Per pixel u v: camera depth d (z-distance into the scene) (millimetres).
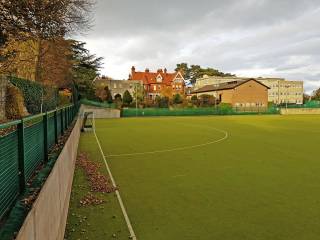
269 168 13719
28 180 5516
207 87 100438
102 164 15016
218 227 7316
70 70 40938
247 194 9852
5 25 12352
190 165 14586
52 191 5164
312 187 10594
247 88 83062
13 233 3422
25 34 13453
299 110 74312
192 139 25281
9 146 4293
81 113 39406
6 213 4047
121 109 62531
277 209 8461
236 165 14461
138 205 8914
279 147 20453
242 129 34562
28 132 5559
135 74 107562
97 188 10570
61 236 6262
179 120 51875
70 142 10906
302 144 21906
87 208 8609
